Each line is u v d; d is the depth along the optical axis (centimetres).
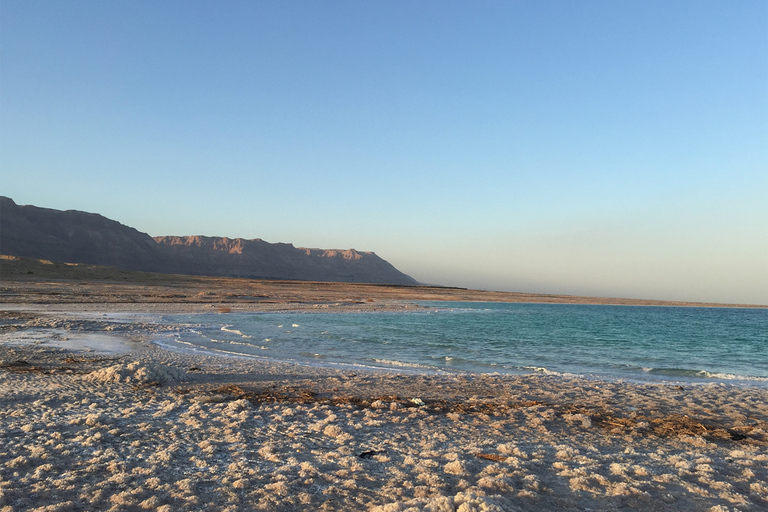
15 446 669
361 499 527
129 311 4203
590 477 619
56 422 805
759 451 807
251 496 523
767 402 1270
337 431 827
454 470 634
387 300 9231
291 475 601
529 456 724
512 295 18862
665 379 1694
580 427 948
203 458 657
